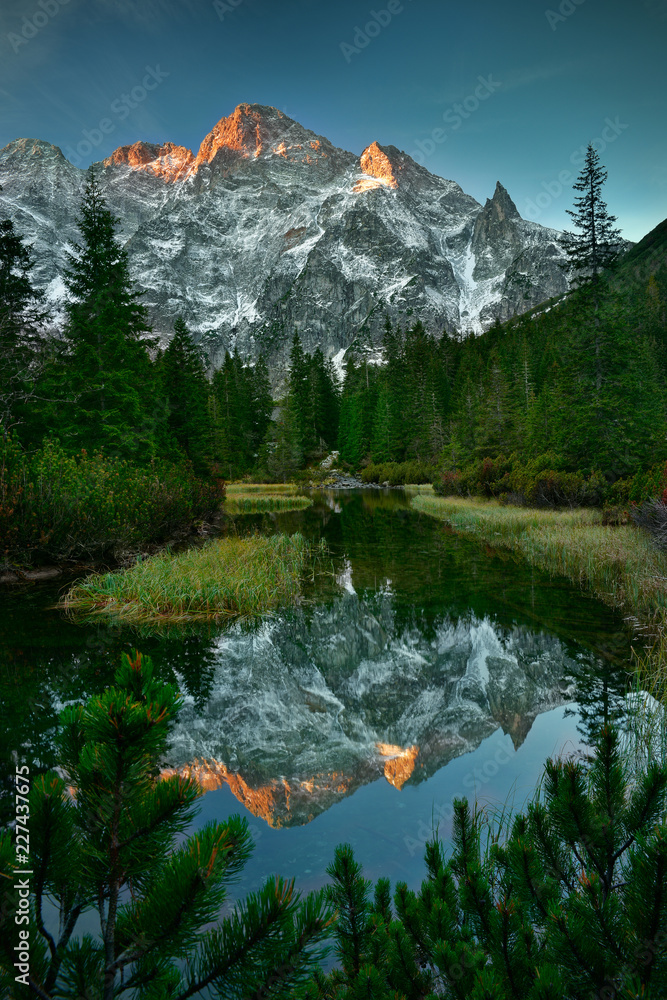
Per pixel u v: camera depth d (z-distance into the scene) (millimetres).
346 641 7375
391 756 4176
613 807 1847
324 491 51594
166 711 1273
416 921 1881
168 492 15320
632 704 4883
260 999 1228
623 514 15578
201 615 8547
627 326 23516
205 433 33812
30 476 11859
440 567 12367
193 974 1257
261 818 3232
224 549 12734
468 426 55750
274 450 66062
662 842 1399
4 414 16656
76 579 10477
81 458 15047
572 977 1496
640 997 1295
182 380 31938
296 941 1248
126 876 1348
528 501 23062
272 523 22688
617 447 21906
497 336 98750
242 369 91812
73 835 1361
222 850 1194
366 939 1835
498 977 1580
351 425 76938
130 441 19859
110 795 1277
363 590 10305
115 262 22000
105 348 20828
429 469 56031
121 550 11859
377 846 2934
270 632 7758
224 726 4781
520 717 4832
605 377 23531
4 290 19406
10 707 4727
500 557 13422
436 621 8195
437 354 91062
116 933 1333
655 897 1408
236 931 1242
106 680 5488
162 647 6973
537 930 1936
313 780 3764
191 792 1336
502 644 7012
